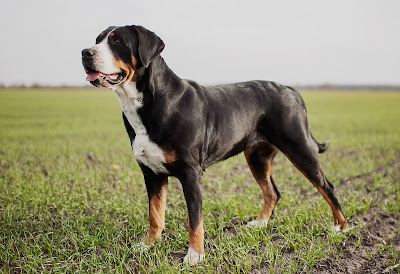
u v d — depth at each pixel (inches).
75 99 1736.0
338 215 199.5
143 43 160.9
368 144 510.0
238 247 174.4
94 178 296.8
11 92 2361.0
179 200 249.0
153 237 185.0
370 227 214.1
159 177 182.4
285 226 199.3
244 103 190.7
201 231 168.2
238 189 286.5
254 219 219.9
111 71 161.5
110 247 181.3
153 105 164.1
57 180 288.7
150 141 166.2
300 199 254.1
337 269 168.2
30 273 161.5
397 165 377.1
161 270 157.6
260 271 163.5
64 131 633.6
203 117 172.9
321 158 415.8
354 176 329.1
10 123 750.5
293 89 208.5
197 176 169.3
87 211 228.5
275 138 198.4
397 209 236.5
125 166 348.8
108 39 164.1
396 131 675.4
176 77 173.0
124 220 214.7
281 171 343.6
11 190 258.1
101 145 477.1
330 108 1365.7
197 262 164.6
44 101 1536.7
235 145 190.1
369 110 1269.7
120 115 996.6
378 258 178.5
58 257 170.9
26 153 410.6
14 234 195.5
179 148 165.2
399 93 3159.5
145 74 164.1
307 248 179.9
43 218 213.0
